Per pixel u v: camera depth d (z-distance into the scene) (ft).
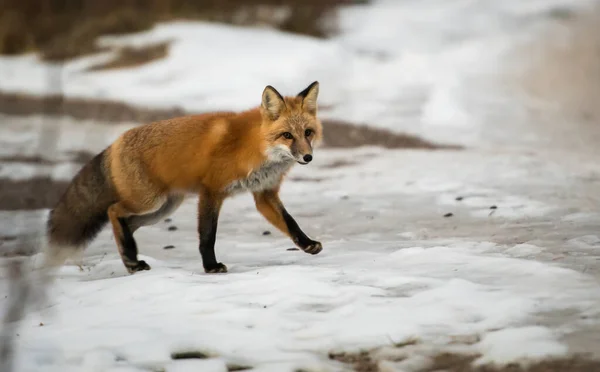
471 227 42.52
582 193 50.88
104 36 125.80
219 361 22.93
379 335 24.52
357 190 57.98
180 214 52.60
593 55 118.01
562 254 33.96
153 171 34.76
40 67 120.98
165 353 23.49
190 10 138.10
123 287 30.58
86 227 35.96
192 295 29.25
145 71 109.60
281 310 27.22
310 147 33.71
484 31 135.13
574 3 145.07
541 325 24.48
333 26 134.21
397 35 131.23
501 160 67.10
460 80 106.32
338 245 39.55
